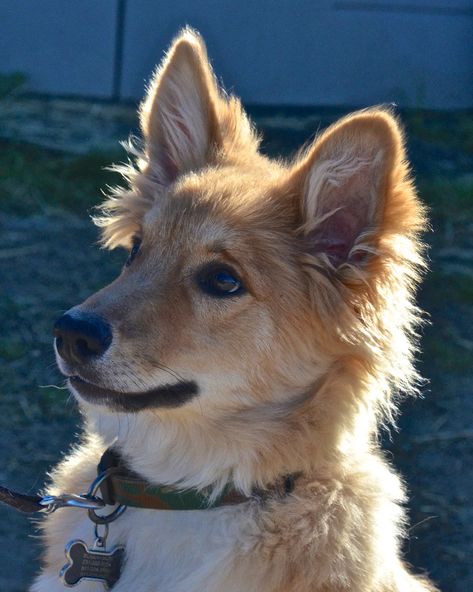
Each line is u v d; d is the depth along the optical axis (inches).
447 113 573.6
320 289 182.7
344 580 172.6
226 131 217.9
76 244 414.9
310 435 180.4
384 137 174.2
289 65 574.6
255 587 171.9
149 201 208.8
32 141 488.4
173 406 180.2
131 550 180.7
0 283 380.5
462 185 470.6
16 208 437.1
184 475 181.2
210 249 184.4
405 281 184.9
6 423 308.0
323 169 185.6
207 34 566.6
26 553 262.7
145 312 179.2
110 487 182.9
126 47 565.6
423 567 270.7
